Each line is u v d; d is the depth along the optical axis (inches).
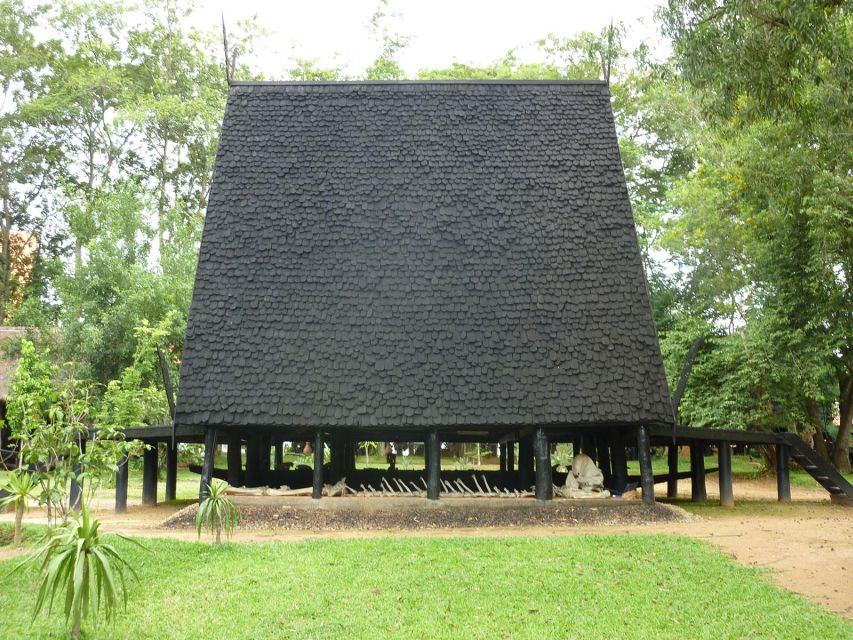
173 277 996.6
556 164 584.4
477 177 578.9
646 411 506.0
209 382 508.4
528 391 509.7
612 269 545.6
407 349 520.4
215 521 418.6
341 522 489.4
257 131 593.3
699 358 905.5
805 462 668.1
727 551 397.4
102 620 274.7
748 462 1218.6
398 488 634.8
